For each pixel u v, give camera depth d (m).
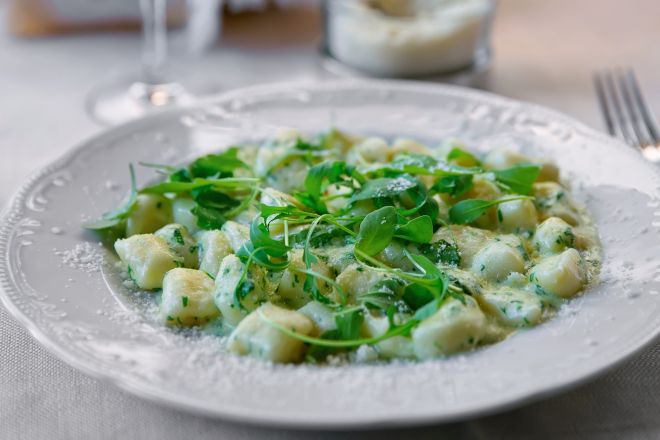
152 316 0.34
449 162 0.41
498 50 0.60
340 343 0.31
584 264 0.35
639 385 0.33
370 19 0.54
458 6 0.55
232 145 0.44
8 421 0.32
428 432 0.31
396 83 0.49
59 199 0.39
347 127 0.46
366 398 0.29
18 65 0.57
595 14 0.65
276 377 0.30
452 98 0.48
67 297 0.34
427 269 0.33
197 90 0.55
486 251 0.35
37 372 0.34
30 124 0.50
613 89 0.53
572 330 0.32
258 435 0.31
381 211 0.35
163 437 0.31
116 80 0.56
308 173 0.38
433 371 0.31
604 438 0.31
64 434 0.31
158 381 0.30
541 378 0.30
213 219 0.38
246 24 0.64
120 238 0.38
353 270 0.34
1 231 0.37
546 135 0.45
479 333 0.32
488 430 0.31
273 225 0.37
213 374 0.30
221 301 0.33
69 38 0.61
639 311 0.33
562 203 0.39
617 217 0.39
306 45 0.61
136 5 0.61
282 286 0.34
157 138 0.44
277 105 0.47
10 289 0.34
